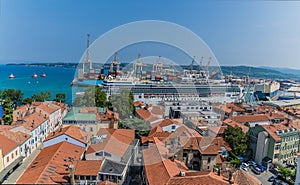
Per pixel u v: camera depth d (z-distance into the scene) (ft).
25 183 77.92
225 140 160.45
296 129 163.63
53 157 99.86
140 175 102.78
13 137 140.56
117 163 102.32
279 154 153.69
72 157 105.81
